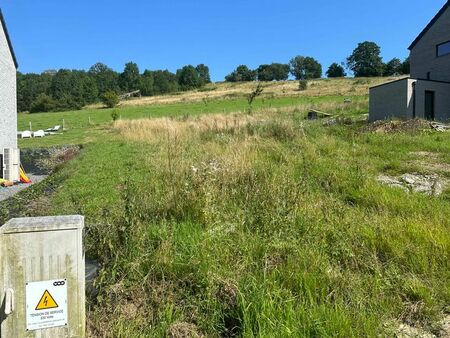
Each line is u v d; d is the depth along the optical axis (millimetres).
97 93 89312
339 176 7500
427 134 15023
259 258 3920
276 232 4316
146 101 80812
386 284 3574
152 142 17891
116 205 5945
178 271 3619
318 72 134500
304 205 5199
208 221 4598
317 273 3637
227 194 5492
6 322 2396
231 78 137500
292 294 3393
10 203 8016
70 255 2498
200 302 3256
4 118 16203
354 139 12852
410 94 21641
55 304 2471
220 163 6637
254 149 9414
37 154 22156
